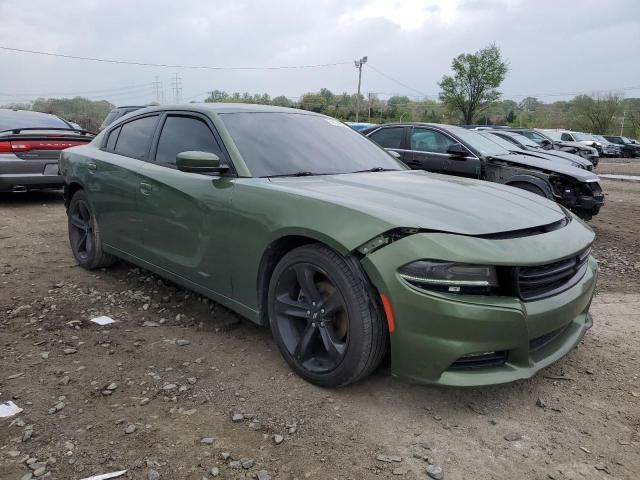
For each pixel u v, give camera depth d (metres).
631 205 11.26
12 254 5.55
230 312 4.04
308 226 2.81
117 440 2.46
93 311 4.02
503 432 2.64
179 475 2.25
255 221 3.10
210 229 3.42
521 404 2.91
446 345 2.47
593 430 2.69
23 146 7.80
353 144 4.16
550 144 13.54
